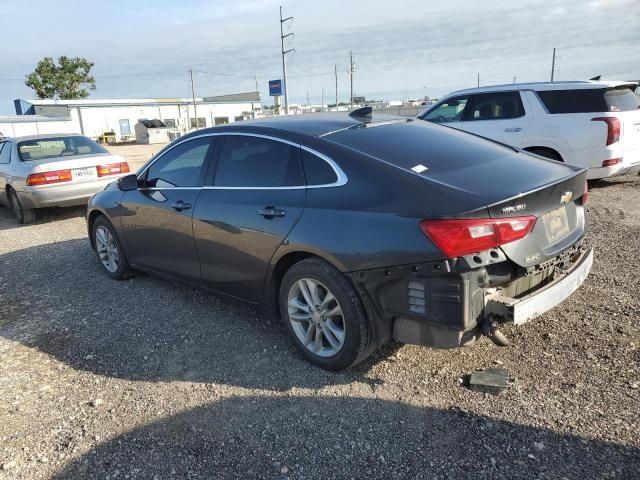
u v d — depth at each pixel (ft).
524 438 8.57
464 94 29.63
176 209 13.79
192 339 12.89
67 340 13.25
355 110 13.78
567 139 25.55
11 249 23.41
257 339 12.67
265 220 11.37
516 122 27.09
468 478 7.85
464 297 8.80
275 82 127.75
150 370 11.53
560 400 9.49
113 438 9.23
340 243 9.96
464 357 11.23
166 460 8.61
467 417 9.23
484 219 8.75
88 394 10.70
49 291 17.07
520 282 9.74
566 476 7.72
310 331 11.15
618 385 9.80
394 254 9.25
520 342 11.66
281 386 10.56
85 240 24.16
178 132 167.53
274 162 11.80
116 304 15.49
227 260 12.56
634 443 8.27
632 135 25.76
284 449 8.73
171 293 16.14
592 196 26.73
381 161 10.29
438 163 10.46
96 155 30.50
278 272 11.75
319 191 10.69
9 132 164.25
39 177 27.55
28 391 10.93
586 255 11.14
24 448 9.09
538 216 9.52
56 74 229.25
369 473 8.09
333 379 10.71
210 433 9.23
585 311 12.90
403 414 9.44
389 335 10.22
